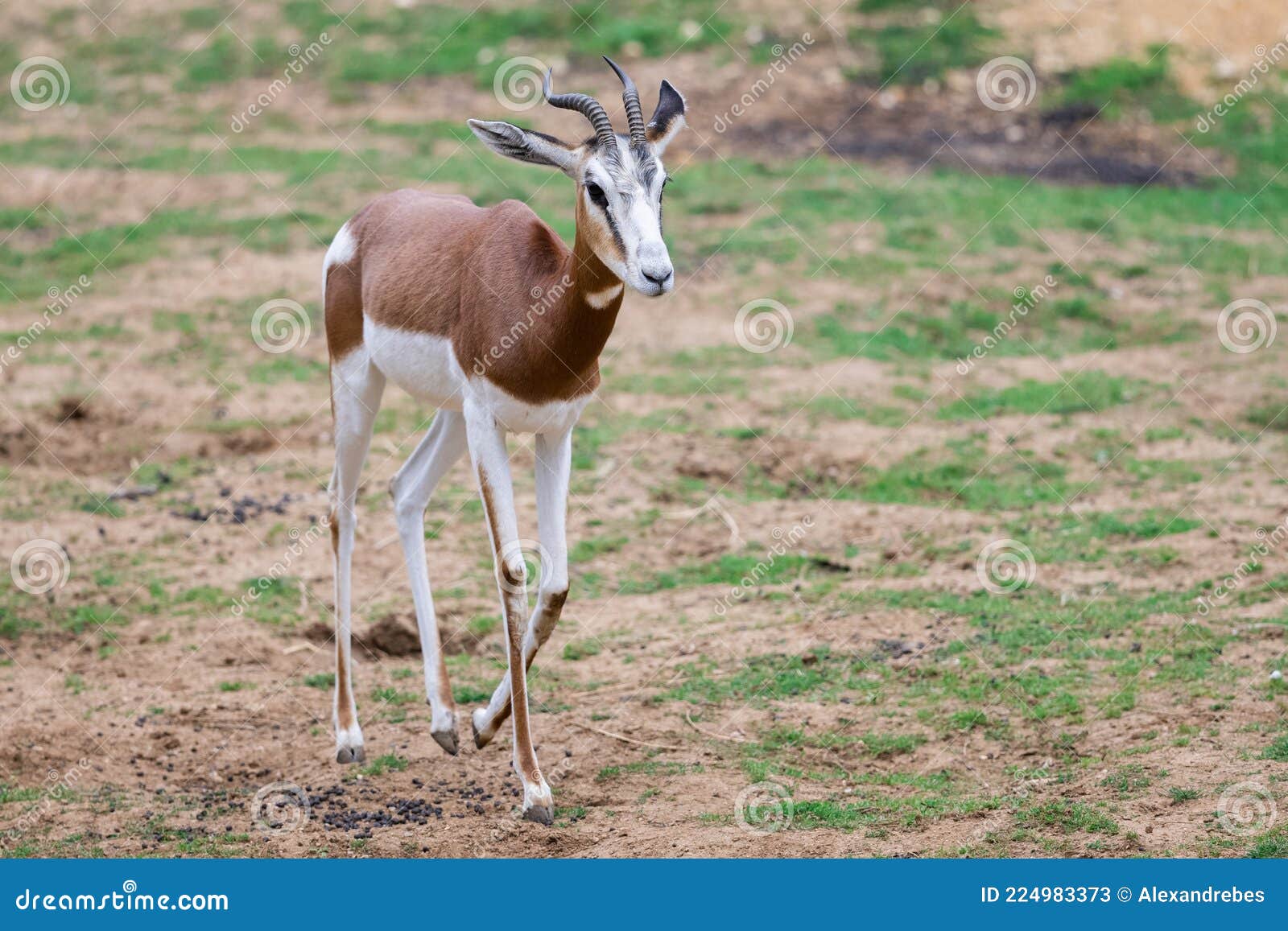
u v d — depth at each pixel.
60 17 44.09
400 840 11.34
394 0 43.22
